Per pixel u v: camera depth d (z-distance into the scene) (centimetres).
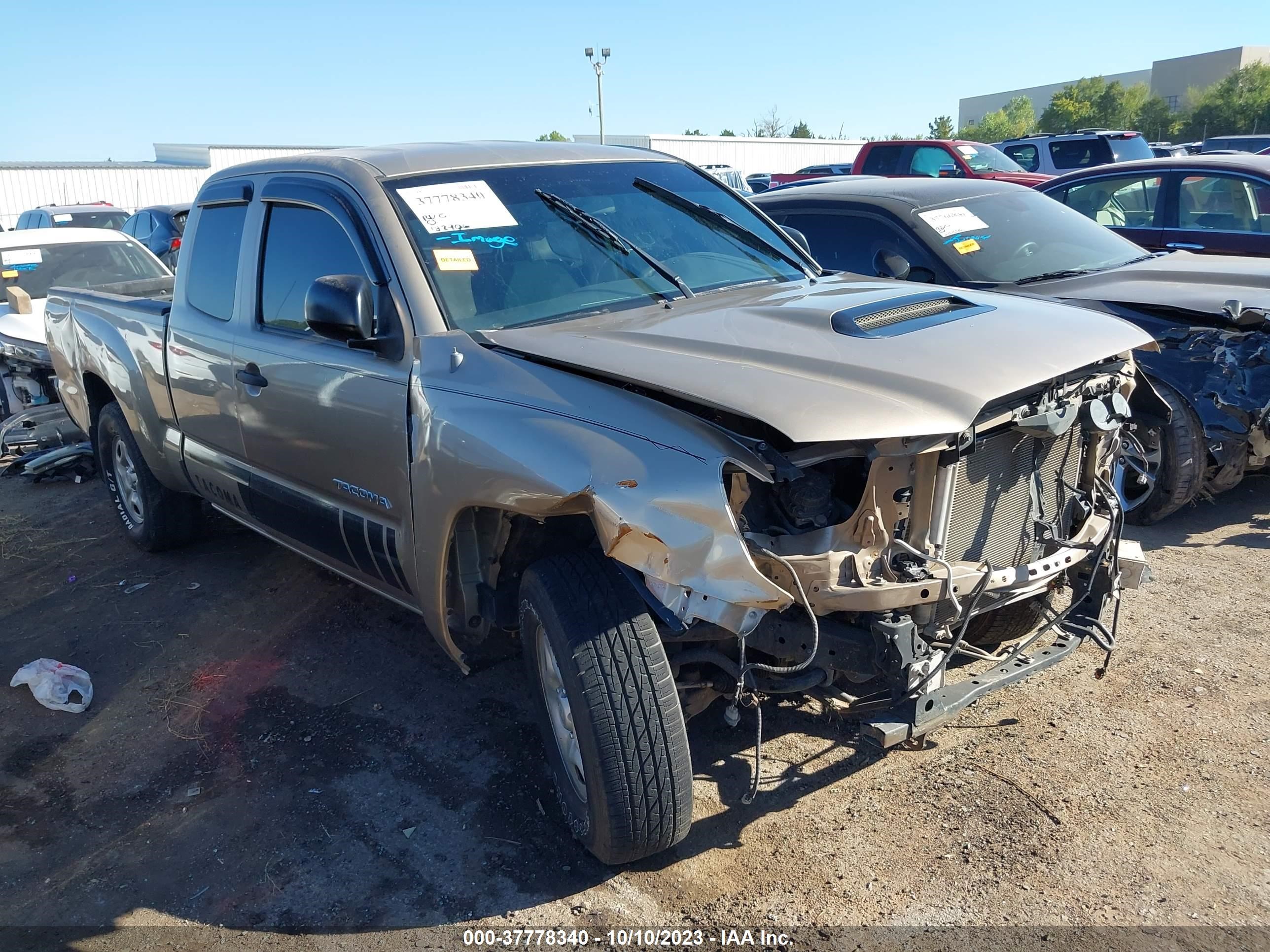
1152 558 509
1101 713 369
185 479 507
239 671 441
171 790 359
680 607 254
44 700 418
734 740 364
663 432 264
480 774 356
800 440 242
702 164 3831
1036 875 288
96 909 300
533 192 388
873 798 328
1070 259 634
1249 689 379
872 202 660
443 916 289
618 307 353
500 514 309
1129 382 333
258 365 405
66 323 609
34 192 3356
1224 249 763
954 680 377
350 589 518
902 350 287
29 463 743
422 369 325
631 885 296
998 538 302
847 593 264
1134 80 9006
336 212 375
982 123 8912
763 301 347
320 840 326
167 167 3647
